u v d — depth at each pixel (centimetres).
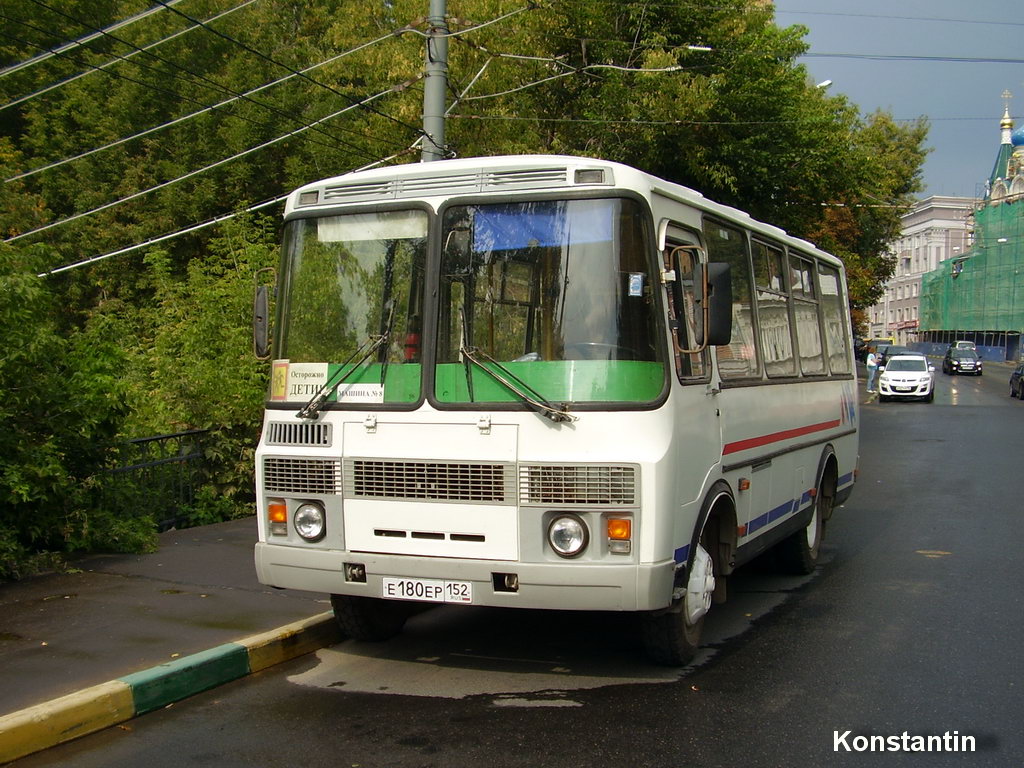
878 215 4234
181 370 1154
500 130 2044
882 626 748
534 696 585
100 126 2670
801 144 2223
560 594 545
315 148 2616
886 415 3092
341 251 618
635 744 507
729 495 665
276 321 636
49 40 2755
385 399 586
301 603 735
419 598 571
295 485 605
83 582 791
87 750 504
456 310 579
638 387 552
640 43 2117
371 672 635
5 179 2047
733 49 2175
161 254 1327
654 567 538
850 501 1413
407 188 603
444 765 481
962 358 5766
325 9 3005
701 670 637
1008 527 1182
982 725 535
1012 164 7375
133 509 984
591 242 563
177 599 741
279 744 511
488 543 558
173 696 574
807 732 524
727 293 573
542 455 549
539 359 559
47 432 858
